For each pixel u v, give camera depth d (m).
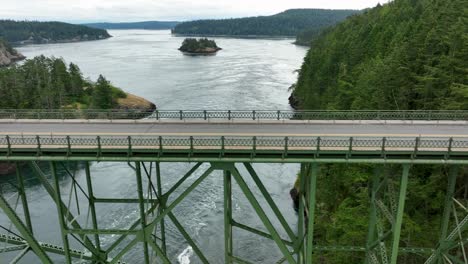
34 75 92.81
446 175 26.33
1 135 21.11
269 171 54.50
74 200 45.53
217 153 19.12
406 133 23.02
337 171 37.25
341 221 30.81
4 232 38.97
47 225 40.38
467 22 33.75
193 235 38.81
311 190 18.89
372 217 21.34
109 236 38.81
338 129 24.05
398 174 26.52
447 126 24.81
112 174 53.66
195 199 46.09
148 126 25.08
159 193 22.00
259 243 37.44
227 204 19.83
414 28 49.12
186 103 88.56
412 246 25.23
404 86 36.16
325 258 31.23
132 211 42.84
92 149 19.20
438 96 31.59
